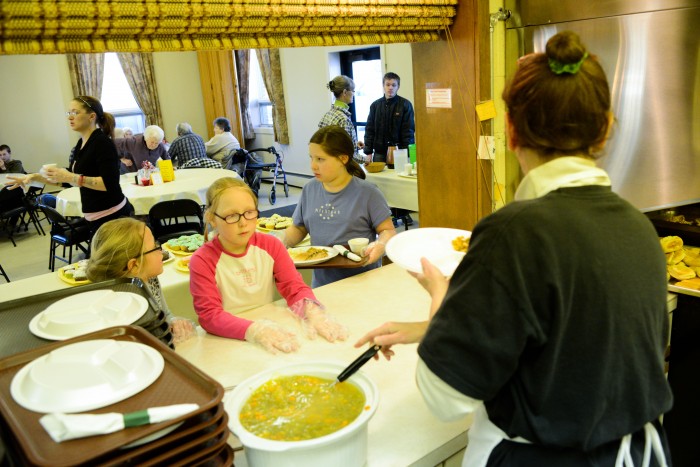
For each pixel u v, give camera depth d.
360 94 7.32
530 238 0.75
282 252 1.76
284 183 7.86
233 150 7.05
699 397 1.86
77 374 0.82
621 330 0.77
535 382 0.78
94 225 3.39
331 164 2.13
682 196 1.86
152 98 8.80
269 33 1.51
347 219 2.19
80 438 0.70
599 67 0.77
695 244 2.03
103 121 3.32
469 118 2.02
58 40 1.20
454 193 2.19
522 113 0.79
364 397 0.99
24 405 0.78
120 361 0.85
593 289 0.75
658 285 0.82
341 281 1.89
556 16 1.81
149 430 0.71
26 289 2.28
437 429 1.07
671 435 1.96
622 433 0.81
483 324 0.75
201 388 0.82
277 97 8.38
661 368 0.84
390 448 1.02
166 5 1.27
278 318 1.61
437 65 2.09
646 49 1.70
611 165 1.79
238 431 0.90
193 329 1.56
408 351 1.37
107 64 8.54
